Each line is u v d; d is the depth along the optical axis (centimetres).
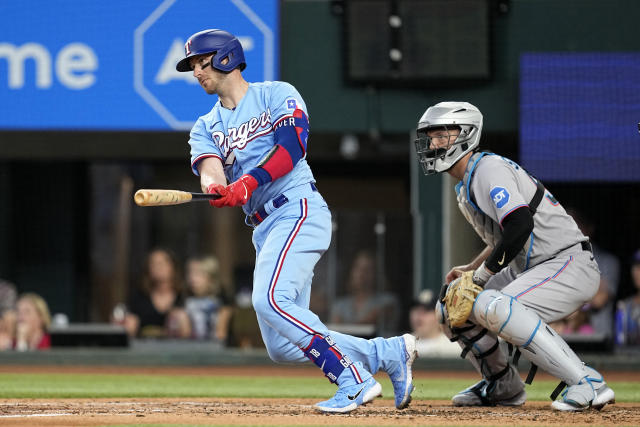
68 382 2203
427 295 3080
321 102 3566
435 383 2348
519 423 1106
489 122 3528
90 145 3781
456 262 3456
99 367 2998
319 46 3562
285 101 1230
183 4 3466
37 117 3512
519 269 1371
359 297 3388
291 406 1419
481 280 1312
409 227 3444
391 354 1243
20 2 3497
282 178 1224
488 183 1298
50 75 3509
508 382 1398
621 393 1906
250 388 2050
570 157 3384
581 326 3216
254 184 1163
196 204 4369
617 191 3809
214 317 3969
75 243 4041
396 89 3562
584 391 1287
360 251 3416
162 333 3916
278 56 3438
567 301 1316
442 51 3431
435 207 3491
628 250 3806
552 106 3394
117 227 4259
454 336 1395
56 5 3494
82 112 3503
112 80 3494
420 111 3553
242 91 1261
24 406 1383
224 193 1134
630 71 3372
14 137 3678
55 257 4025
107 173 4225
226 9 3441
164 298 3975
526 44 3506
